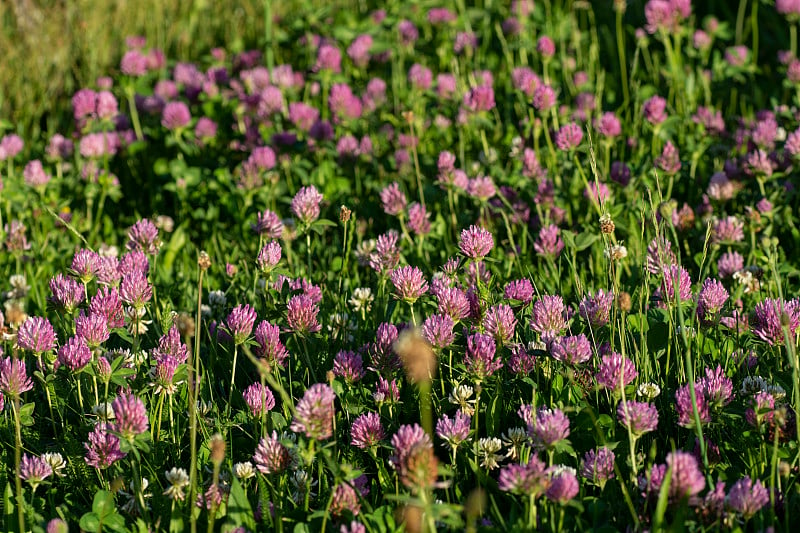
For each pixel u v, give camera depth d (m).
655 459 2.87
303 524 2.53
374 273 4.12
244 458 2.98
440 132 5.70
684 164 4.92
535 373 3.10
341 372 3.08
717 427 2.87
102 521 2.59
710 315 3.23
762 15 7.21
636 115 5.48
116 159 5.70
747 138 5.12
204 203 5.16
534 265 4.36
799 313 2.98
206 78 6.43
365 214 4.89
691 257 4.33
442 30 6.88
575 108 5.71
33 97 6.72
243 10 7.81
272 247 3.43
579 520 2.45
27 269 4.51
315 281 4.16
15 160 5.79
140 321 3.30
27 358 3.42
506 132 5.62
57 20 7.16
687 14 5.85
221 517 2.65
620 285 3.94
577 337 2.80
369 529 2.46
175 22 7.80
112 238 5.08
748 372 3.16
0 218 4.81
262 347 3.06
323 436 2.53
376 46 6.39
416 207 4.20
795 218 4.55
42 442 3.13
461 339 3.20
